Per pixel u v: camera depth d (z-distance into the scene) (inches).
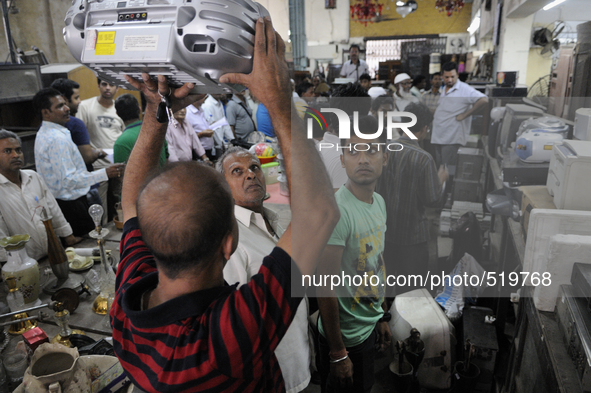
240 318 22.9
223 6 22.6
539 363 49.5
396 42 539.8
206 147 139.9
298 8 377.4
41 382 36.9
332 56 500.4
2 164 77.2
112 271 62.0
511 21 241.8
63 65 175.2
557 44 249.6
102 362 44.1
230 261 45.2
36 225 79.6
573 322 42.6
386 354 63.9
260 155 104.6
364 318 48.0
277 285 23.5
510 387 61.6
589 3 249.9
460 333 68.8
